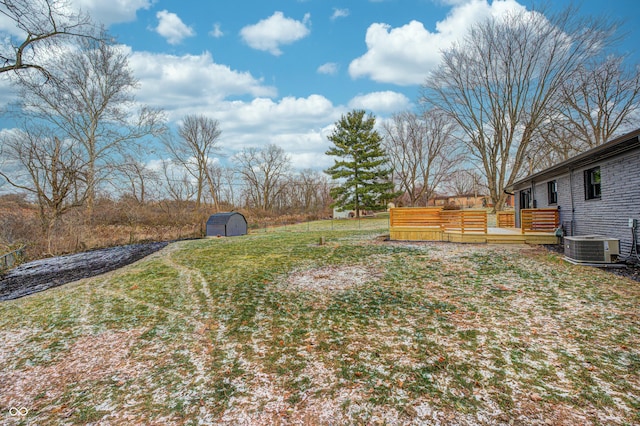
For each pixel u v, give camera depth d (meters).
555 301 4.71
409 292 5.49
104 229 18.59
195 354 3.58
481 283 5.87
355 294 5.51
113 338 4.14
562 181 10.67
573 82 21.75
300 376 3.03
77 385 3.07
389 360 3.24
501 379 2.82
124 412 2.63
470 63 26.41
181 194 34.00
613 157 7.74
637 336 3.49
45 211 16.70
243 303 5.25
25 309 5.75
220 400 2.73
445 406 2.50
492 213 26.59
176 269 8.51
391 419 2.38
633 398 2.49
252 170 44.09
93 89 19.02
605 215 8.14
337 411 2.51
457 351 3.35
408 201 43.94
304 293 5.69
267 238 15.70
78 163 17.19
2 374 3.35
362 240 13.07
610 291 5.06
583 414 2.34
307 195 49.00
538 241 10.60
